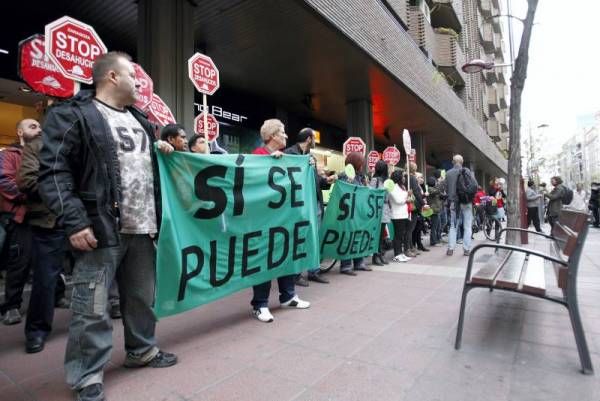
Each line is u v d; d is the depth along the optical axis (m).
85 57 3.40
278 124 3.89
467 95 19.47
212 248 3.03
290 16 6.81
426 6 14.82
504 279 2.73
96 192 2.15
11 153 3.46
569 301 2.50
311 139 4.38
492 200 11.16
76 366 2.15
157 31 5.61
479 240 10.38
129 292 2.52
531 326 3.31
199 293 2.92
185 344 2.98
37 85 3.67
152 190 2.52
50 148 2.07
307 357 2.71
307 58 8.73
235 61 8.81
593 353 2.73
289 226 3.72
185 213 2.83
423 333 3.15
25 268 3.57
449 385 2.30
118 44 7.79
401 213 6.53
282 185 3.65
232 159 3.19
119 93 2.39
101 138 2.19
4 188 3.39
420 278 5.21
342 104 12.13
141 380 2.41
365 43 8.38
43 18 6.67
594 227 14.66
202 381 2.38
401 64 10.34
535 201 13.35
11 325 3.52
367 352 2.79
